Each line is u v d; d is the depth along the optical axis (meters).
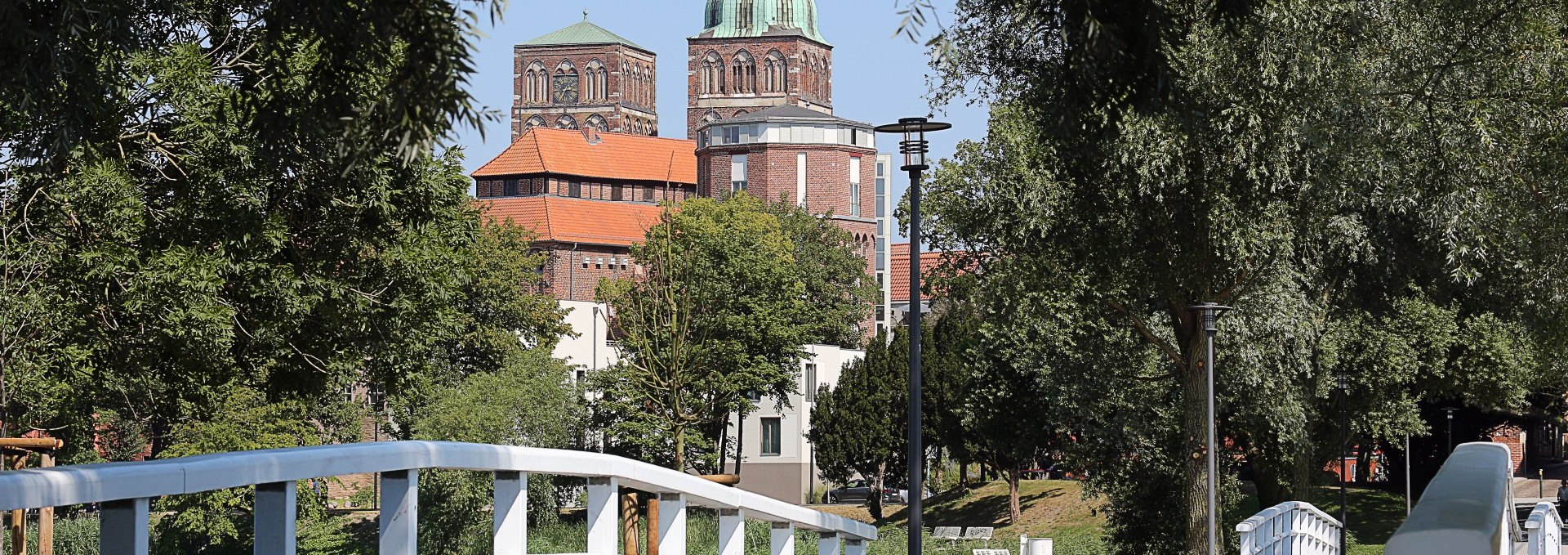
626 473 10.14
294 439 81.06
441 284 34.09
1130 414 60.25
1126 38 9.93
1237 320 45.97
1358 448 103.31
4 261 29.83
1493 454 4.52
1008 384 85.94
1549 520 16.69
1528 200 31.64
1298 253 39.91
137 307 29.83
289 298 31.14
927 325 113.81
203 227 30.05
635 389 104.62
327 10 9.69
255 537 6.17
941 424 109.75
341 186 30.14
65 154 15.44
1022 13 10.32
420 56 8.70
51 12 13.35
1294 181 35.38
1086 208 38.00
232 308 31.00
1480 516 3.41
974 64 36.44
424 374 37.44
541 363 103.44
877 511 115.12
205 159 29.25
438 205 33.41
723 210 145.75
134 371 34.22
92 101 15.29
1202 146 34.97
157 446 82.06
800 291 113.75
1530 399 92.62
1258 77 33.41
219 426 78.25
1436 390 71.75
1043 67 34.12
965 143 40.28
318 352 34.44
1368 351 62.19
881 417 112.94
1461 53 31.53
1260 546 16.00
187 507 70.75
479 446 8.04
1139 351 52.78
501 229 127.75
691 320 108.62
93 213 29.67
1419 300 62.38
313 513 78.50
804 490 132.25
